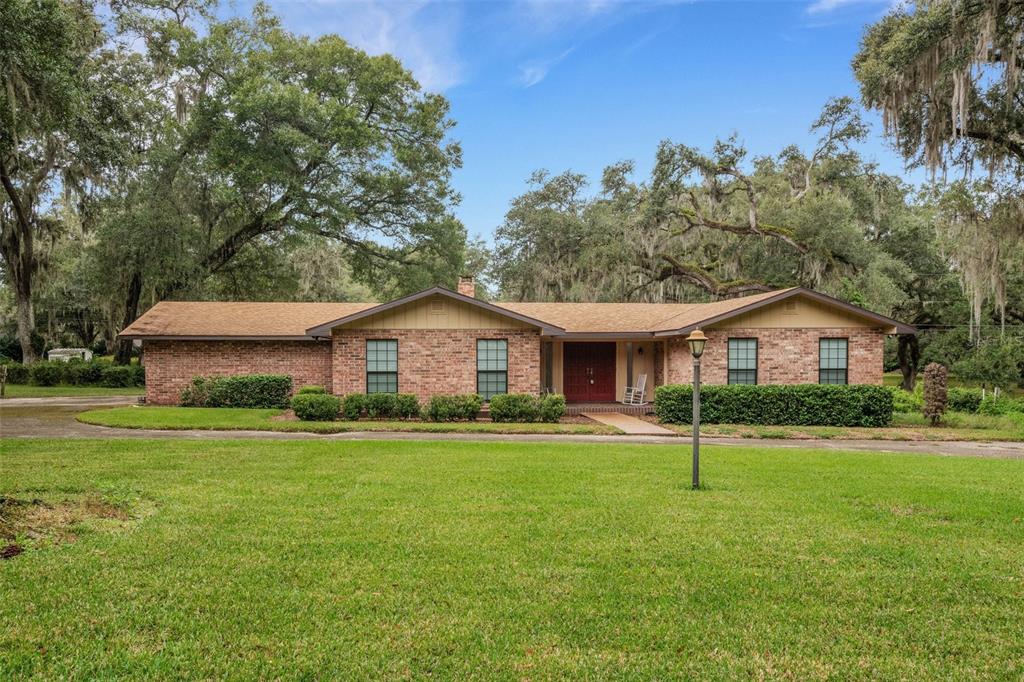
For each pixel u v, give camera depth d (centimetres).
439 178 3291
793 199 3036
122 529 600
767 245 3045
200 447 1116
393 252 3544
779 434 1469
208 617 416
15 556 518
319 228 3125
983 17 1492
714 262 3341
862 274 2744
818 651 389
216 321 2123
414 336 1838
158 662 359
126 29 2573
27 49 1197
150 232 2638
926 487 838
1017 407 1919
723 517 674
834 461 1059
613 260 3450
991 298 2814
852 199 3028
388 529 614
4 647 372
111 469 888
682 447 1237
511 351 1853
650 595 466
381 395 1681
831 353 1870
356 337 1828
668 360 2033
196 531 595
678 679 355
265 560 521
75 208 2791
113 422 1477
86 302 3703
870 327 1872
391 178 3038
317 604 440
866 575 511
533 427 1549
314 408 1605
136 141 2784
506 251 4069
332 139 2894
